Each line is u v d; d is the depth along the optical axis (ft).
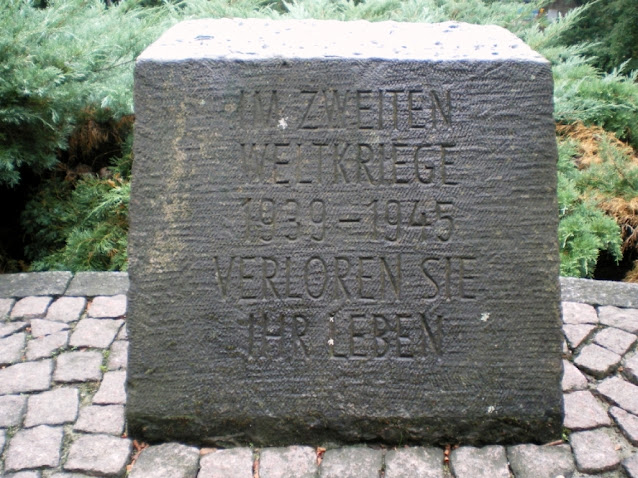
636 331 5.78
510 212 4.63
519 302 4.65
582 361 5.41
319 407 4.68
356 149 4.63
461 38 4.84
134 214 4.63
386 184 4.64
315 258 4.66
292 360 4.69
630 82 9.93
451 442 4.70
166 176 4.62
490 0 11.19
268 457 4.60
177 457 4.60
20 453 4.56
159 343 4.68
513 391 4.67
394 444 4.71
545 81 4.59
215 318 4.67
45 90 7.11
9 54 7.12
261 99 4.61
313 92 4.61
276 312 4.67
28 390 5.11
